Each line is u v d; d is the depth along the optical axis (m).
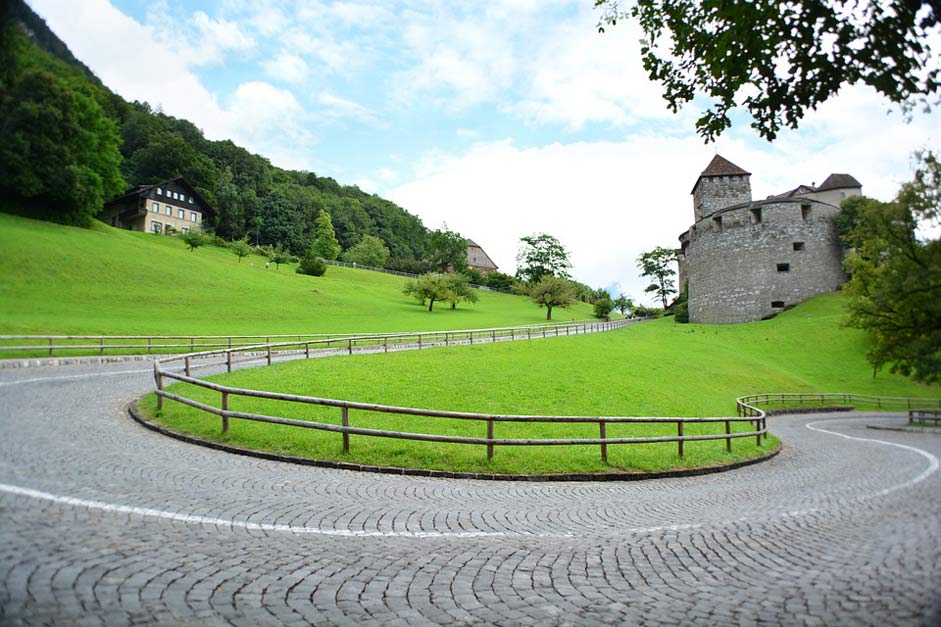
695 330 66.25
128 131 97.50
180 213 97.12
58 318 35.19
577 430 17.31
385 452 11.31
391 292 88.25
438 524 7.11
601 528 7.44
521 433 16.06
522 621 4.39
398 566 5.48
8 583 4.39
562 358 34.19
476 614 4.48
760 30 4.91
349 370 23.30
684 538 7.03
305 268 89.31
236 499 7.49
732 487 11.62
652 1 5.96
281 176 168.00
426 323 61.03
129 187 96.19
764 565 5.98
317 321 53.12
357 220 155.50
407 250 170.75
